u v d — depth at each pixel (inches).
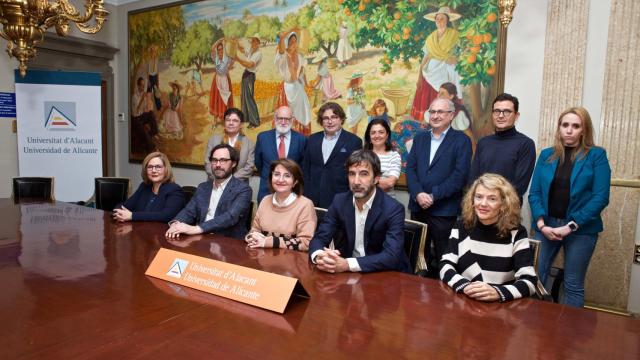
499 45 137.6
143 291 58.9
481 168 113.5
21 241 85.3
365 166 78.1
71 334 45.4
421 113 153.3
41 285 60.6
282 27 184.1
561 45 128.0
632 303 123.4
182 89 219.8
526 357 42.6
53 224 102.1
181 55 217.8
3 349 41.9
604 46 122.9
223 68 204.2
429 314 53.6
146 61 231.9
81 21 118.6
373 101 162.9
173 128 225.3
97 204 160.6
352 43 166.1
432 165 123.2
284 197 96.7
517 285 61.1
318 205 137.5
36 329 46.5
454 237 73.9
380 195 81.9
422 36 151.1
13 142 209.8
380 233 81.0
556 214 103.0
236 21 197.8
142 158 239.8
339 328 48.7
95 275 65.3
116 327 47.3
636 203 120.6
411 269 86.0
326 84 173.9
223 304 54.9
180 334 46.0
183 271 63.1
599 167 98.9
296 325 49.3
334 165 135.3
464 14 142.8
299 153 148.9
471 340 46.3
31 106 200.4
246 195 109.2
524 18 134.6
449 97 147.9
